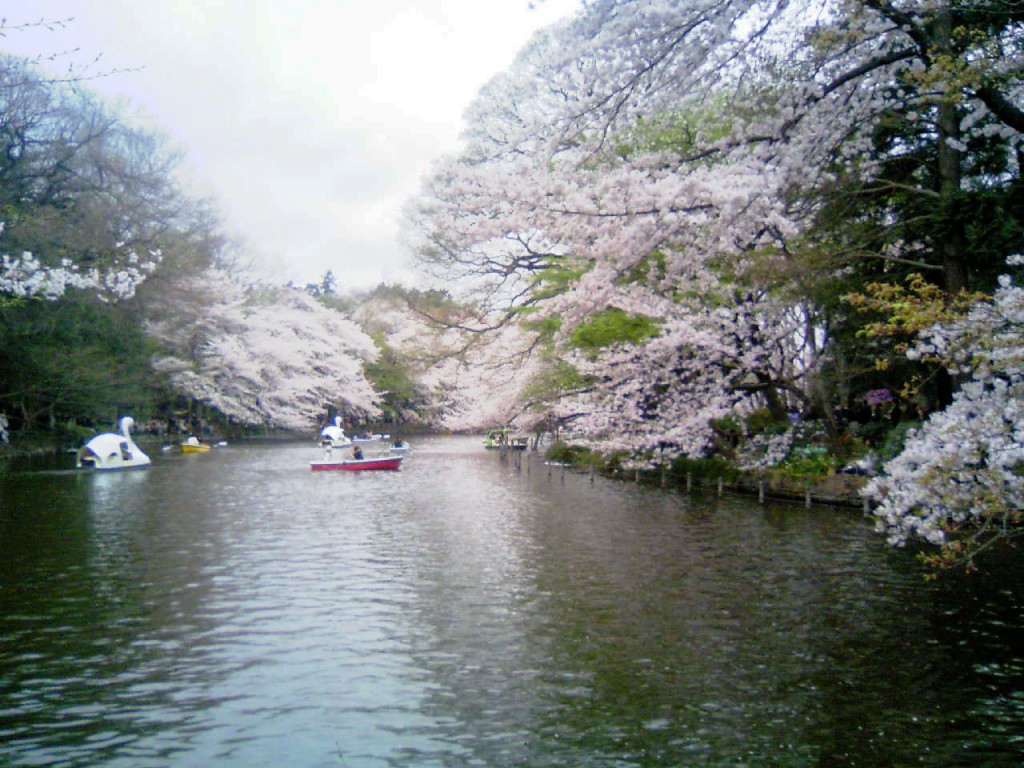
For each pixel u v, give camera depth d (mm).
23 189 31391
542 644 9969
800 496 21047
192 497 24703
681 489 25234
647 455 27203
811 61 10805
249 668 9250
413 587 12789
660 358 22406
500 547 16031
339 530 18328
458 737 7484
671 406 24078
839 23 10328
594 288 10922
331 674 9055
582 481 29078
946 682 8539
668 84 9734
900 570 13227
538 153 10289
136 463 35719
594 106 9617
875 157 15453
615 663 9273
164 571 13977
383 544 16500
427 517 20391
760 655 9445
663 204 9367
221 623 10930
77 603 11922
